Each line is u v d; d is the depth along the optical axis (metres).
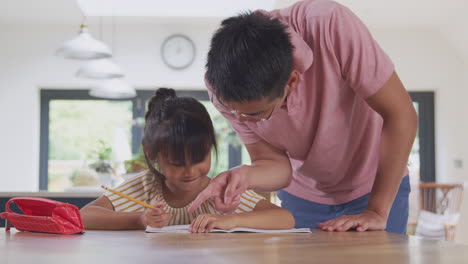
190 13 5.57
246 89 1.04
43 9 5.46
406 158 1.23
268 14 1.32
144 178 1.43
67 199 2.41
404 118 1.22
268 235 0.99
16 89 5.88
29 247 0.76
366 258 0.61
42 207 1.07
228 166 5.94
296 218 1.68
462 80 6.05
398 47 6.06
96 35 5.92
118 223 1.23
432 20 5.72
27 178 5.87
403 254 0.65
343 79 1.29
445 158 6.07
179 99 1.30
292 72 1.13
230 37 1.06
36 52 5.90
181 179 1.24
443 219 4.80
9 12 5.55
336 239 0.88
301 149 1.44
